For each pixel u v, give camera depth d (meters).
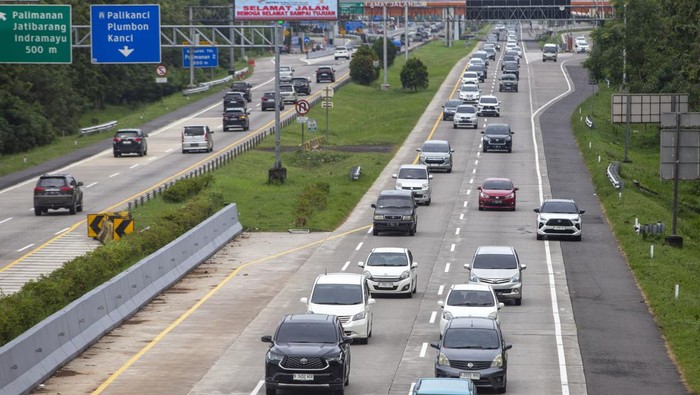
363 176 147.25
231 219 111.50
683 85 186.38
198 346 67.69
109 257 85.56
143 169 151.62
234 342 68.88
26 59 124.88
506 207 125.00
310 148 171.62
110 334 70.94
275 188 137.75
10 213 119.00
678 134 109.44
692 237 119.81
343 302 68.88
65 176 116.38
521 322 75.19
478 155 167.38
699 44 181.88
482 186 127.44
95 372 61.06
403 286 82.56
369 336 70.06
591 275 92.19
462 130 196.25
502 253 82.69
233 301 81.75
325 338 56.62
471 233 111.62
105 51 132.75
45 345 60.62
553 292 85.56
